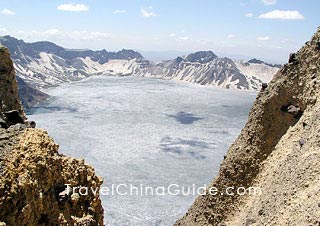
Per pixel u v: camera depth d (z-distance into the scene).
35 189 24.78
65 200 27.03
